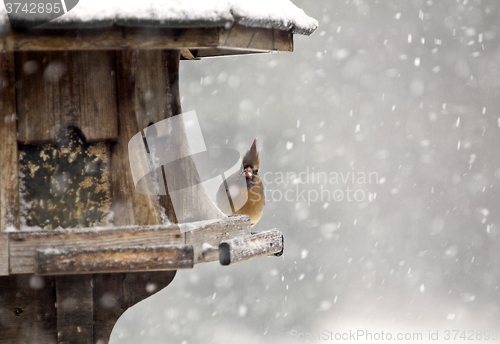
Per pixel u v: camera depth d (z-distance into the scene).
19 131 7.75
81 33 7.00
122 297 8.70
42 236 7.18
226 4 7.41
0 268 7.09
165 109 8.88
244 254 7.74
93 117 7.98
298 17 8.78
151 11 7.03
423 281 27.69
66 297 8.40
